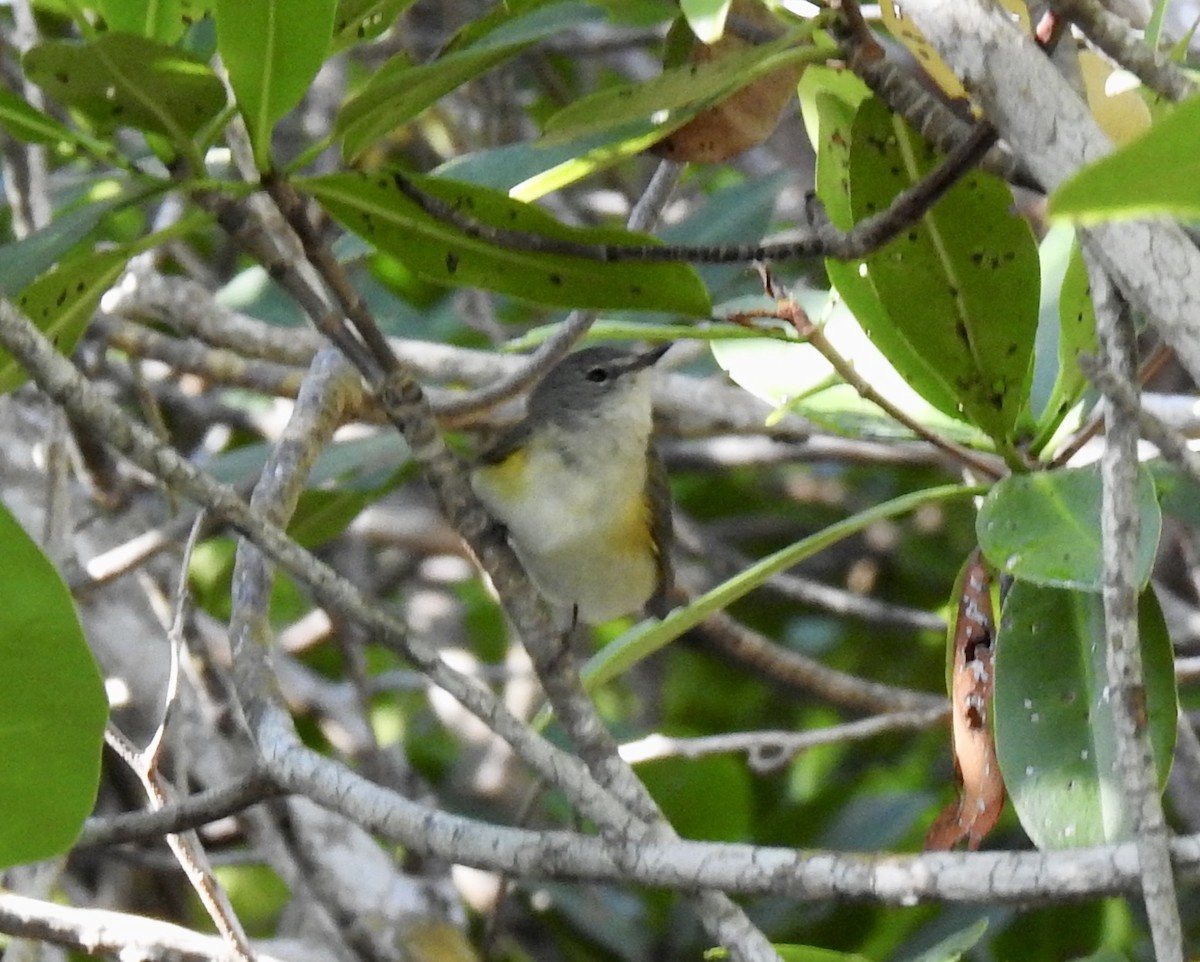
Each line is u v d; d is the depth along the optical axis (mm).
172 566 10891
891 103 5613
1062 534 5711
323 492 10250
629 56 13836
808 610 13945
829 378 7055
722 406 10711
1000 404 6387
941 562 13719
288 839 8914
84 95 5520
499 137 12305
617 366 9414
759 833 12008
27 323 4953
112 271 6074
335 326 6090
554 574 9344
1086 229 4703
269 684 6223
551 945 12086
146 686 9570
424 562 14031
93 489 10586
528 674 12625
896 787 12555
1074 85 5832
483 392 8648
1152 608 5965
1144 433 5039
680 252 5906
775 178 11250
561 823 12242
